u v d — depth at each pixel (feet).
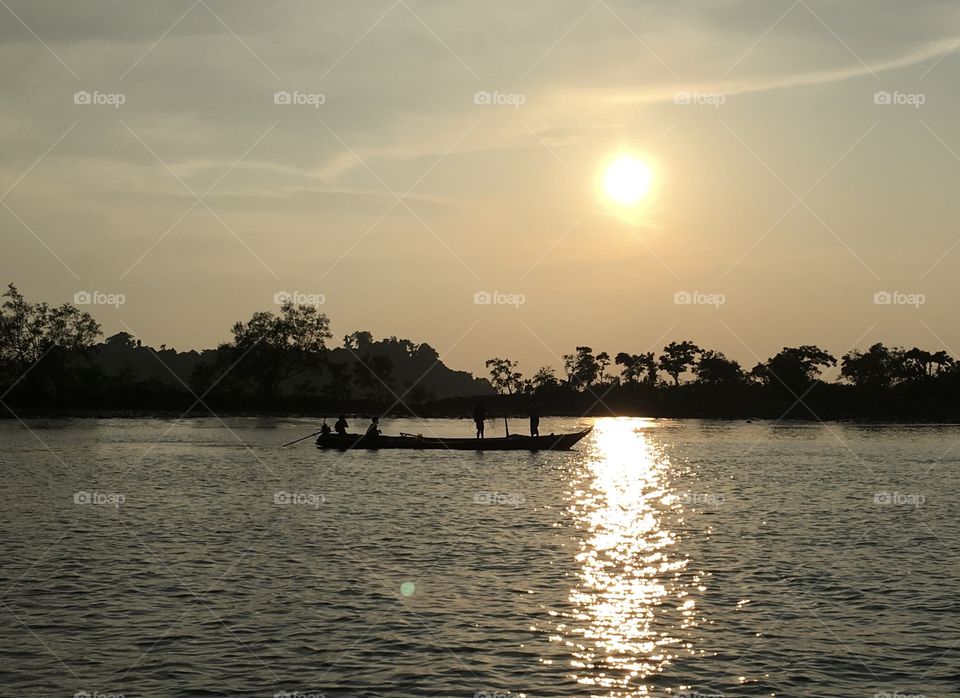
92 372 497.46
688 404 616.39
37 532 109.40
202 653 62.85
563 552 98.12
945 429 448.24
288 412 535.60
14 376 473.67
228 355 526.16
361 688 56.85
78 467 197.16
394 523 117.91
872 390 567.59
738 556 97.04
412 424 460.55
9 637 66.18
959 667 61.11
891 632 68.54
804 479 187.11
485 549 99.60
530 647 64.28
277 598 76.95
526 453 249.14
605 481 177.27
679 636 67.00
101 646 64.28
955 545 104.99
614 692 56.39
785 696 56.08
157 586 81.10
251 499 142.31
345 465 204.64
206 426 390.83
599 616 71.87
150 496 145.79
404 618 71.00
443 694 55.93
